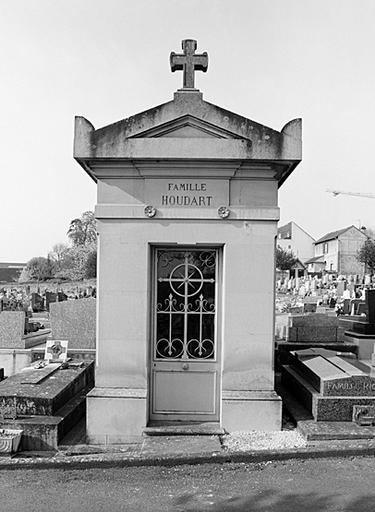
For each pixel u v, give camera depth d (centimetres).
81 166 755
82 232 9256
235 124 709
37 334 1425
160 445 647
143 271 726
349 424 699
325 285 4806
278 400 711
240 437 684
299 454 607
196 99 715
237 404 711
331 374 749
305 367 839
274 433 698
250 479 555
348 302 2355
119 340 723
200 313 754
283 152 704
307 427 686
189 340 752
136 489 535
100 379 723
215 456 601
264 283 725
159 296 755
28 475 575
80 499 512
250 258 726
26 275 8469
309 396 754
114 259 727
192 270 757
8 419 707
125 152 706
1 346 1313
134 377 721
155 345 747
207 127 715
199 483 547
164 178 727
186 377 744
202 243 728
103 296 726
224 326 725
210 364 744
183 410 743
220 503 498
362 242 8938
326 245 9531
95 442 705
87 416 707
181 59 732
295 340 1206
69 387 816
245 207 727
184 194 728
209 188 728
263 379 723
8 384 801
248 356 723
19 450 675
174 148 706
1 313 1322
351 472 568
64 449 679
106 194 729
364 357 1148
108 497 517
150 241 726
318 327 1208
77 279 7394
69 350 1159
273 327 725
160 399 744
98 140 707
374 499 500
